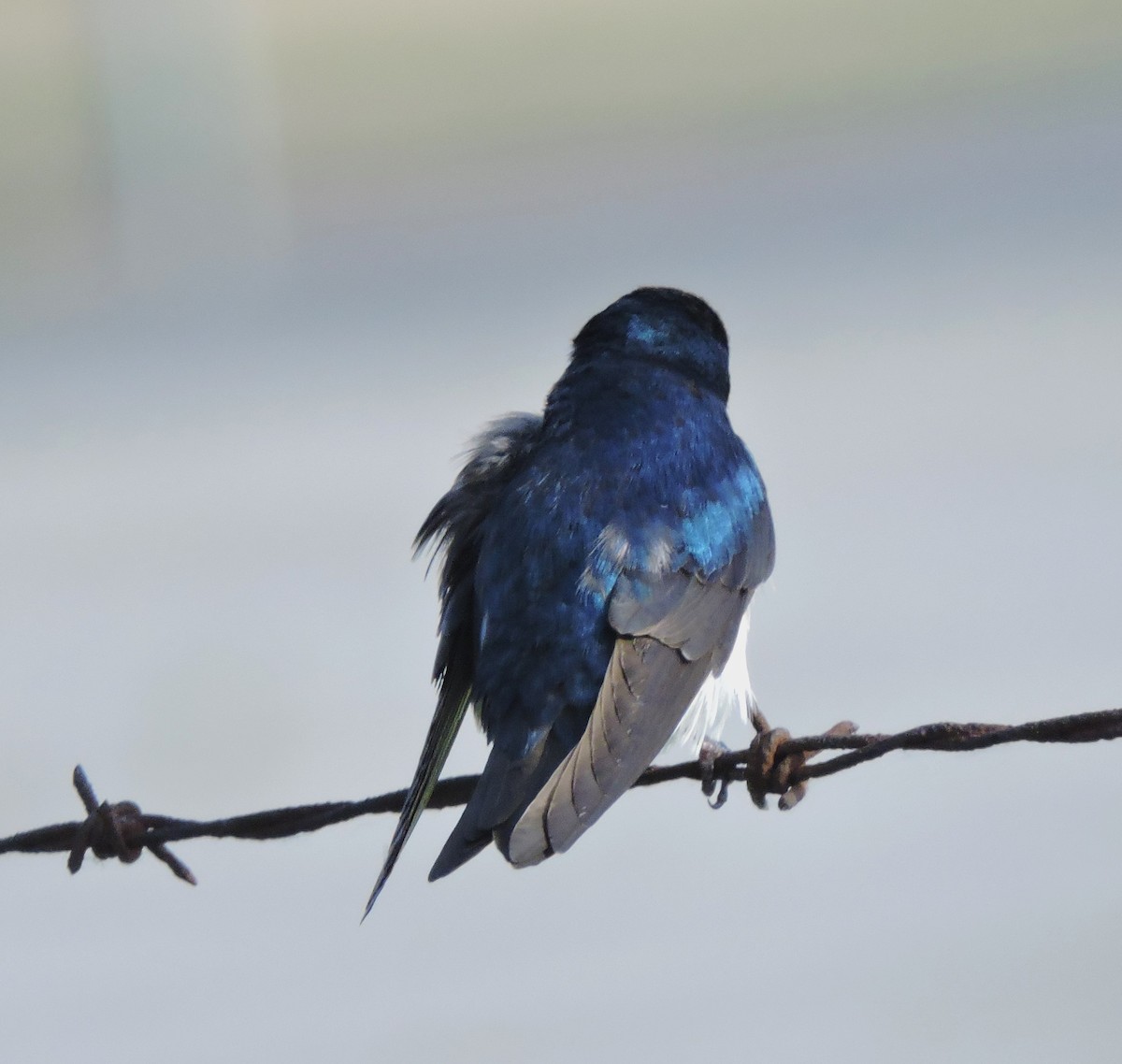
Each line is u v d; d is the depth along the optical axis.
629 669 5.88
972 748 5.24
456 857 5.46
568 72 18.33
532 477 6.32
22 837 5.97
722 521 6.39
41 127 19.47
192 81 19.03
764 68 18.22
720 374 7.09
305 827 5.87
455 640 6.26
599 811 5.44
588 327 7.04
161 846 5.92
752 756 5.61
